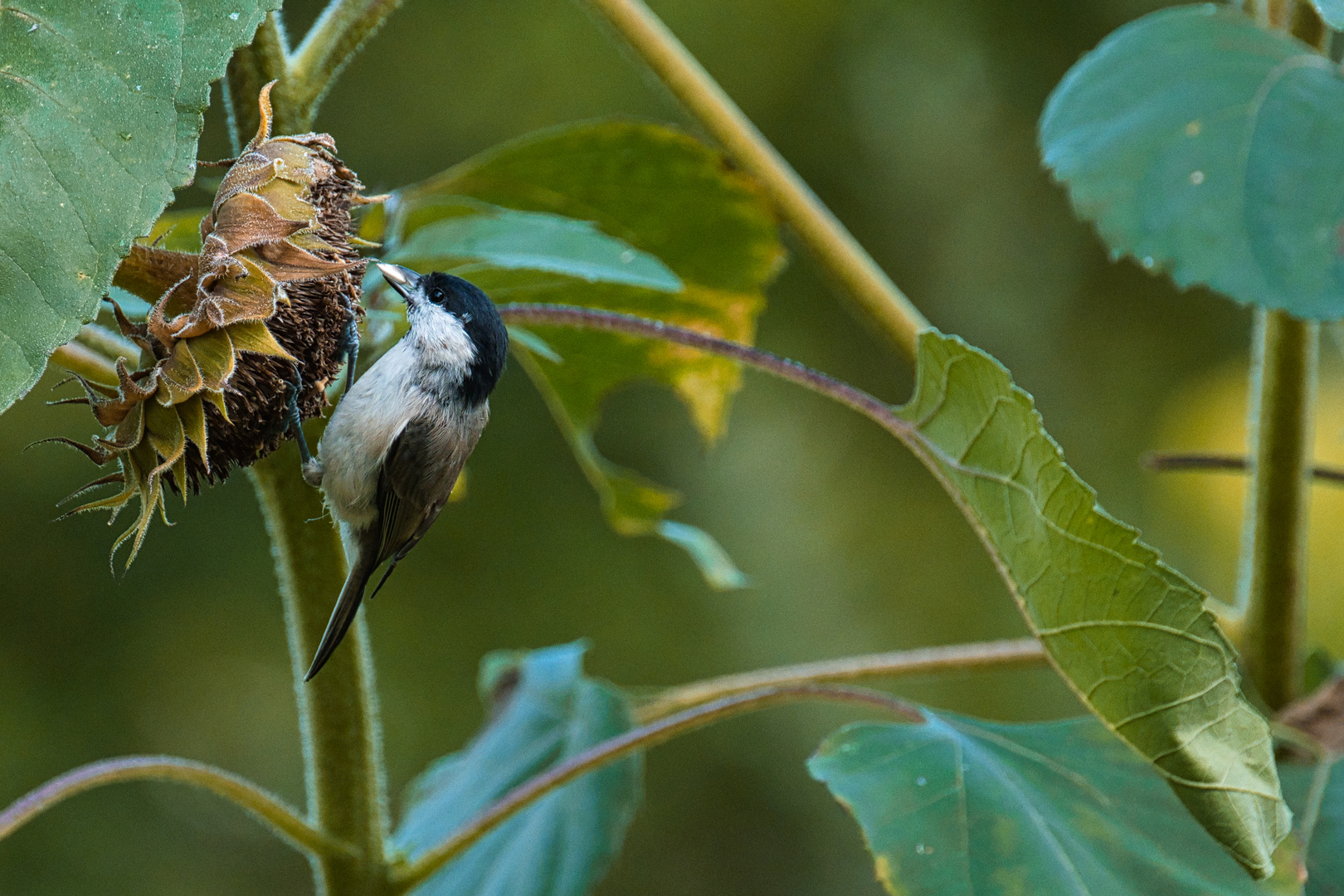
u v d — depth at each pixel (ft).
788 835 33.12
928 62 31.27
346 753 18.52
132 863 32.48
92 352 18.44
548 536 33.22
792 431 33.45
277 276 18.28
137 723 32.91
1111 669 18.35
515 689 19.21
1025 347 31.78
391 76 32.27
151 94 18.16
